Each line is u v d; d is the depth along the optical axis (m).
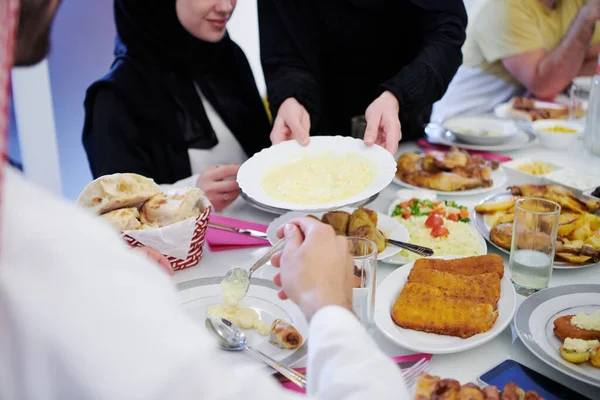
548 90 3.29
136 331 0.51
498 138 2.16
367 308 1.06
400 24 2.20
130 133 2.18
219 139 2.41
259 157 1.51
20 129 3.21
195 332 0.56
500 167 1.97
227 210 1.78
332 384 0.66
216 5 2.17
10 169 0.55
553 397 0.94
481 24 3.45
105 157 2.12
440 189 1.83
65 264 0.51
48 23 0.62
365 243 1.08
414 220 1.57
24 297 0.49
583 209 1.57
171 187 1.82
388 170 1.38
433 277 1.22
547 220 1.23
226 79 2.46
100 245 0.54
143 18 2.21
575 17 3.20
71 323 0.49
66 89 3.39
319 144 1.56
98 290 0.51
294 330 1.07
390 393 0.66
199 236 1.40
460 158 1.92
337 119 2.42
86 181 3.62
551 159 2.10
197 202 1.48
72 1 3.28
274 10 2.15
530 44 3.30
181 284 1.29
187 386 0.52
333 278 0.83
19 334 0.50
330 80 2.35
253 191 1.35
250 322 1.13
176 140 2.28
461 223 1.56
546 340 1.07
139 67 2.23
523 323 1.11
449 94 3.67
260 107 2.55
